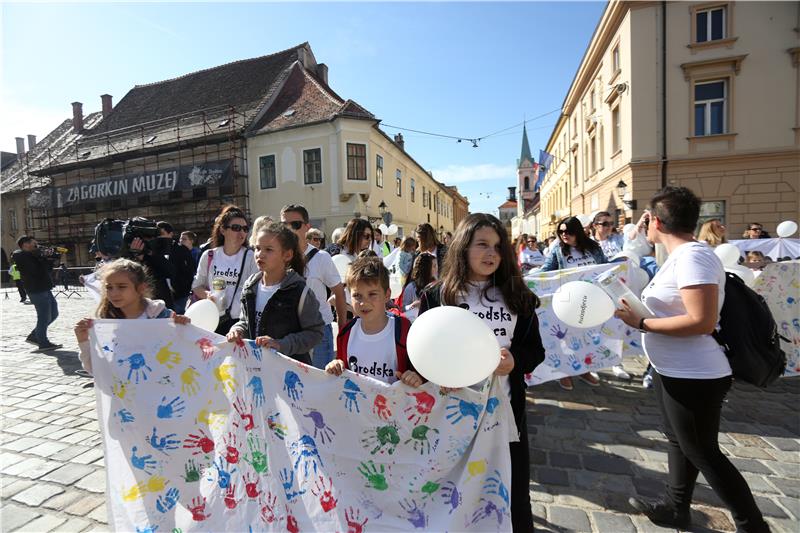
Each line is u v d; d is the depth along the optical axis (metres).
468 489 1.75
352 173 18.61
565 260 4.45
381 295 2.02
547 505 2.43
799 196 12.84
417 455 1.82
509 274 1.87
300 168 19.14
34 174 26.12
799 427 3.34
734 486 1.86
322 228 18.92
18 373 5.13
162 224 4.68
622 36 14.51
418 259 3.86
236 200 20.20
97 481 2.71
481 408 1.78
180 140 21.70
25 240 6.22
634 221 13.96
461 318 1.58
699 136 13.42
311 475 1.92
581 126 21.34
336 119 18.11
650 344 2.05
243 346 2.07
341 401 1.90
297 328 2.35
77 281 21.05
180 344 2.14
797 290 4.14
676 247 1.94
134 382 2.14
